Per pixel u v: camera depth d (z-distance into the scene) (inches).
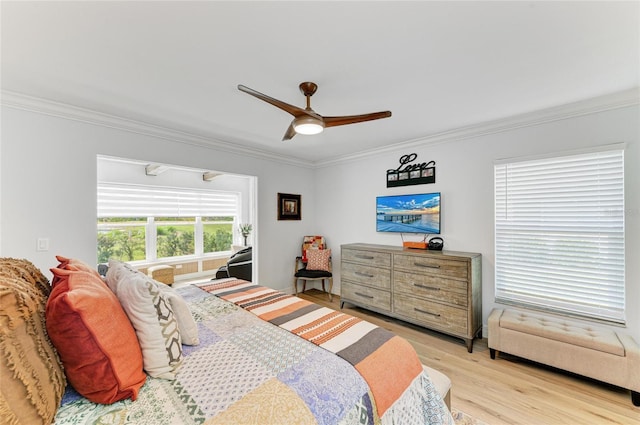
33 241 91.2
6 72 73.1
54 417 33.6
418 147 140.8
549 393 79.8
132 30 56.3
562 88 82.7
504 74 74.6
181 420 34.7
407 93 86.0
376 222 158.1
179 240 241.1
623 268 89.0
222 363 47.6
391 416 45.1
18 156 88.8
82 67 70.8
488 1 48.8
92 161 102.5
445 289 112.5
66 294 35.6
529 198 107.8
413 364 54.1
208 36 58.5
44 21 53.0
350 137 133.7
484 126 114.8
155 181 221.6
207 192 256.4
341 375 45.0
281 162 174.6
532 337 91.0
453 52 64.6
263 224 165.2
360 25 55.1
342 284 153.5
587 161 95.3
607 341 79.7
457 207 127.3
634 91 83.5
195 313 70.6
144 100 91.0
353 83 79.4
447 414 53.0
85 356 36.2
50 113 93.4
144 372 43.8
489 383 84.9
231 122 111.8
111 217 207.5
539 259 105.7
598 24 54.5
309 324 64.4
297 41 60.3
